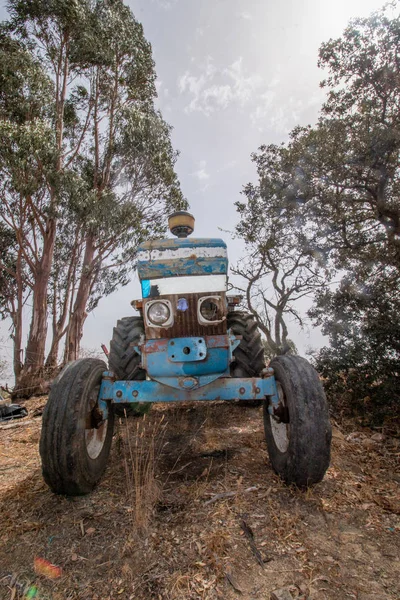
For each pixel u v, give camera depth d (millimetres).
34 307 12523
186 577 1861
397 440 4031
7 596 1811
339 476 3021
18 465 3578
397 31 10758
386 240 11719
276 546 2111
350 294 6242
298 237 12406
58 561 2031
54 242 13344
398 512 2502
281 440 2986
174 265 2986
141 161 14648
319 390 2697
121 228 13727
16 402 10125
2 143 10898
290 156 12344
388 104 11984
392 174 11508
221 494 2635
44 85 12664
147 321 2965
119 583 1855
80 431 2592
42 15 13320
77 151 14211
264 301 13359
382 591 1799
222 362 2951
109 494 2727
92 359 3074
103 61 14547
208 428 4219
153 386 2951
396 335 5223
